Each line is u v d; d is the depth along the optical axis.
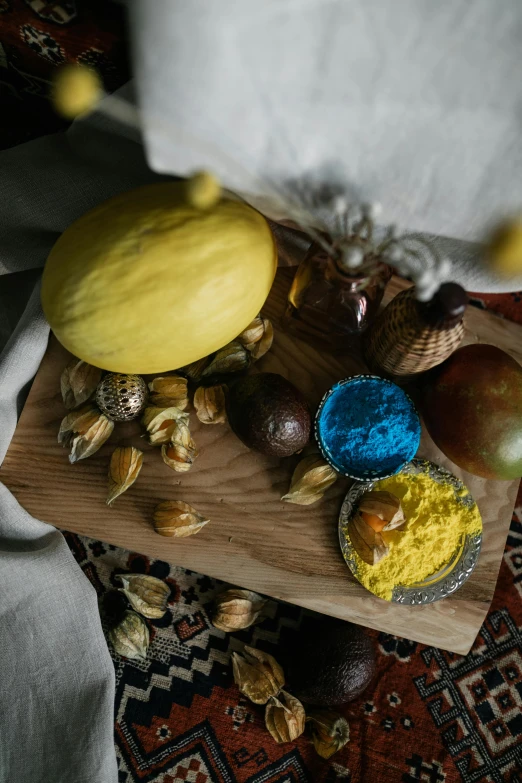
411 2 0.58
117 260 0.71
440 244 0.78
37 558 0.88
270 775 0.98
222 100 0.63
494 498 0.88
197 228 0.71
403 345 0.77
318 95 0.63
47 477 0.87
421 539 0.85
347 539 0.85
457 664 1.01
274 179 0.70
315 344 0.88
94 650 0.90
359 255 0.65
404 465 0.84
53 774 0.88
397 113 0.64
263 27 0.60
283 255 0.89
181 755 0.98
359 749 0.98
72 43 0.80
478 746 0.99
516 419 0.79
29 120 1.02
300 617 1.00
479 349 0.82
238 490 0.87
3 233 0.89
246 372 0.87
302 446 0.82
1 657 0.90
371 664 0.91
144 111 0.65
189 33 0.60
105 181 0.85
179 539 0.87
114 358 0.75
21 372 0.87
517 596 1.02
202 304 0.71
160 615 0.97
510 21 0.59
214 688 0.99
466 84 0.62
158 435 0.85
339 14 0.59
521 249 0.71
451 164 0.67
